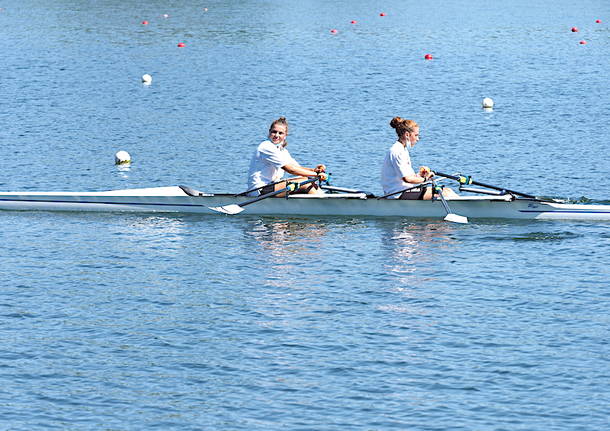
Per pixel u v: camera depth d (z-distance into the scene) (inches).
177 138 3715.6
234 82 5118.1
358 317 1801.2
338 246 2262.6
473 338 1694.1
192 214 2588.6
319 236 2349.9
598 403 1449.3
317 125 3946.9
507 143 3558.1
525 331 1723.7
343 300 1894.7
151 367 1593.3
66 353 1649.9
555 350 1637.6
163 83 5118.1
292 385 1521.9
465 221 2426.2
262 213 2566.4
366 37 7283.5
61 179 3046.3
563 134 3703.3
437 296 1911.9
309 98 4621.1
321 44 6830.7
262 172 2556.6
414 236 2335.1
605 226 2399.1
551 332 1717.5
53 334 1733.5
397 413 1425.9
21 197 2655.0
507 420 1402.6
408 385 1515.7
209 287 1984.5
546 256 2164.1
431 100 4576.8
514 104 4419.3
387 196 2492.6
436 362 1595.7
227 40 7062.0
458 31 7682.1
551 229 2379.4
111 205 2630.4
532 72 5457.7
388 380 1534.2
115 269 2114.9
